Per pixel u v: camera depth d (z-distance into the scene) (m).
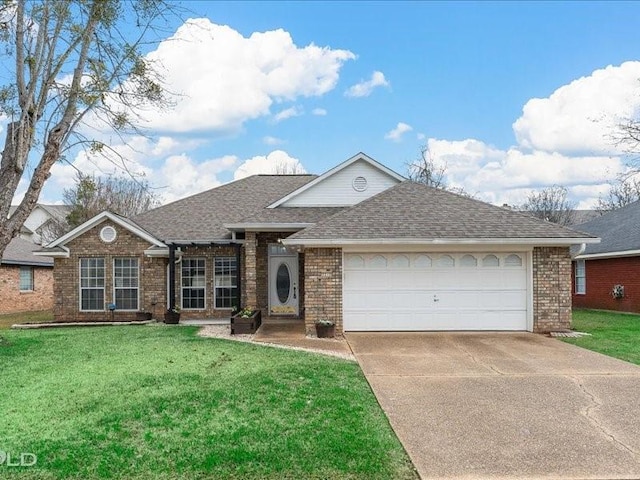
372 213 14.01
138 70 13.14
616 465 4.85
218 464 4.79
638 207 23.12
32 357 10.02
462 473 4.69
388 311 13.32
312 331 13.02
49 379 8.08
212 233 17.98
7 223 11.90
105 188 42.00
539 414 6.36
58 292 17.33
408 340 11.93
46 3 11.86
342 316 13.09
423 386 7.70
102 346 11.27
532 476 4.63
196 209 19.84
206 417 6.09
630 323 15.45
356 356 10.02
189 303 17.73
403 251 13.29
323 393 7.10
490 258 13.38
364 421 5.97
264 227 15.76
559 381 7.96
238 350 10.58
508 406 6.68
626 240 19.72
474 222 13.52
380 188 17.42
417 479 4.58
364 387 7.59
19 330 14.84
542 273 13.19
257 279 17.61
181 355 9.99
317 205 17.45
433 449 5.24
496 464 4.88
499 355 10.09
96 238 17.30
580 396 7.13
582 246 13.60
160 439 5.41
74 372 8.55
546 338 12.20
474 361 9.53
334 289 13.05
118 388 7.39
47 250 17.12
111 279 17.28
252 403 6.63
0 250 11.91
